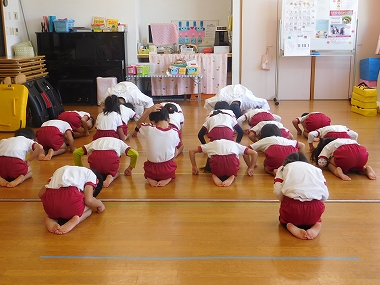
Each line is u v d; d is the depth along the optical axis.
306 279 2.16
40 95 5.92
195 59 7.68
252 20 7.64
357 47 7.62
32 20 7.48
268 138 3.71
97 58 7.31
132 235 2.65
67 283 2.15
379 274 2.21
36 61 6.26
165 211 3.00
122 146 3.62
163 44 8.01
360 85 6.66
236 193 3.32
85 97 7.23
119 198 3.24
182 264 2.31
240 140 4.48
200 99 7.46
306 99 7.87
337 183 3.51
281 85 7.84
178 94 7.82
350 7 7.23
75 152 3.59
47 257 2.40
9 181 3.62
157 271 2.25
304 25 7.28
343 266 2.28
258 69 7.81
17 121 5.41
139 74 7.36
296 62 7.71
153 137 3.43
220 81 7.79
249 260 2.34
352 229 2.71
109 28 7.36
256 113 4.79
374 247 2.48
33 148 3.65
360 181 3.56
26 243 2.56
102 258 2.38
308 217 2.60
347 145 3.63
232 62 7.79
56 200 2.70
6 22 6.80
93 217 2.91
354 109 6.55
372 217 2.88
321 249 2.46
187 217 2.90
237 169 3.55
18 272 2.25
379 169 3.87
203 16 8.25
